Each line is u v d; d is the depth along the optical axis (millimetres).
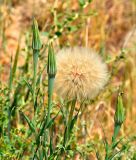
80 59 4039
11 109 4551
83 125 5000
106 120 6418
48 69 3707
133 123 6559
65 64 4027
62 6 7016
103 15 7656
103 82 4055
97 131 6047
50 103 3795
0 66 5871
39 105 4605
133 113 6781
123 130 6344
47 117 3828
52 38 5691
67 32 6121
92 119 5980
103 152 5316
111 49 7695
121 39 7879
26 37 5824
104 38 7340
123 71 7312
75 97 4004
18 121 5137
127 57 7176
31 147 4477
